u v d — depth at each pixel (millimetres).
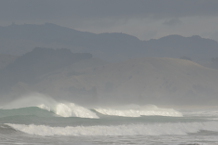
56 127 151875
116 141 131750
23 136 133000
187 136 154000
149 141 134250
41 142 122375
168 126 176000
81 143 124375
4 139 125000
